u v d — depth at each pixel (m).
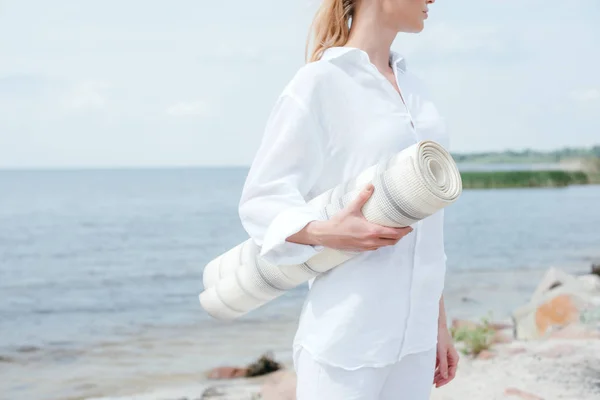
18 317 11.90
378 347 1.82
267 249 1.75
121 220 28.14
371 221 1.70
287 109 1.82
